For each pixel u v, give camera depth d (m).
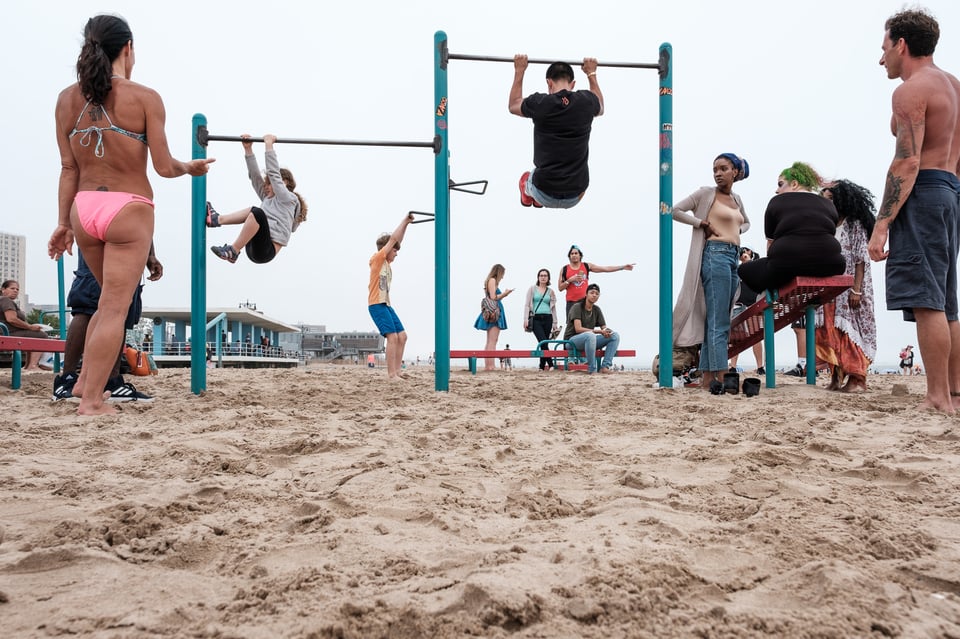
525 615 1.45
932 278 4.47
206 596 1.64
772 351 6.13
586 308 11.39
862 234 6.13
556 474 2.91
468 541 2.01
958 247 4.75
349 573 1.73
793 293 6.03
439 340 6.39
